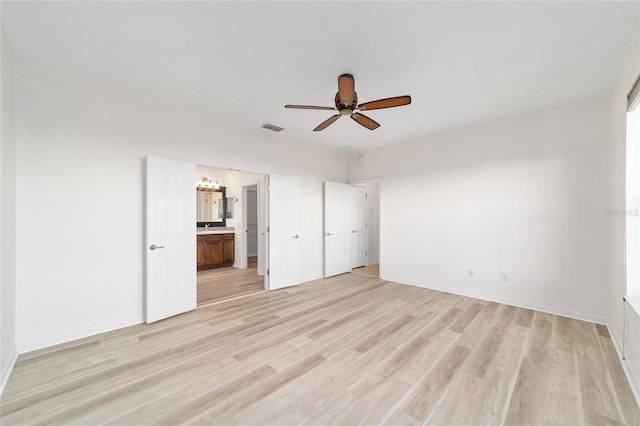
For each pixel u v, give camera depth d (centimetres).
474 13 179
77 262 271
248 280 512
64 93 265
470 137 406
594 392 186
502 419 162
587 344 254
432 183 449
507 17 183
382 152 526
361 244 660
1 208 197
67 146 267
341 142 500
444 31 198
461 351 243
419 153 467
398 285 476
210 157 374
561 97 308
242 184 641
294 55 230
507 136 371
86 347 251
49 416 165
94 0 170
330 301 387
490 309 351
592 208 311
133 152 308
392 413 168
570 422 160
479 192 397
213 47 220
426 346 252
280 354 238
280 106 337
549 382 197
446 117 369
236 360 229
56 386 194
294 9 177
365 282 500
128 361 227
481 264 395
